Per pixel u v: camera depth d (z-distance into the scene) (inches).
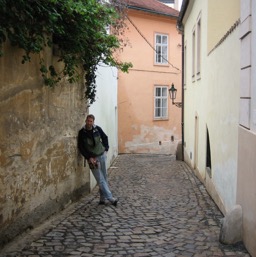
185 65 668.7
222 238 215.5
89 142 317.4
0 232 199.8
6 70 199.9
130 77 884.0
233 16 382.9
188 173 506.3
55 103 274.7
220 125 300.7
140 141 912.9
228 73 266.1
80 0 254.7
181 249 208.5
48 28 222.7
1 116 196.5
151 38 909.8
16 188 215.9
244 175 208.2
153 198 347.9
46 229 242.1
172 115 977.5
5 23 185.0
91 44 301.6
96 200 336.5
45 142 257.0
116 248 210.7
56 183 279.3
